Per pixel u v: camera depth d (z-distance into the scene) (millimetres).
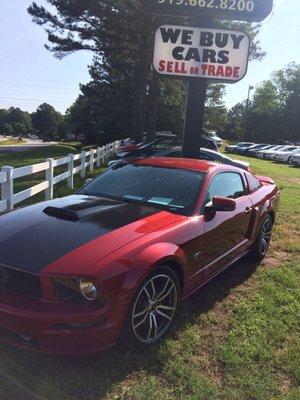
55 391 3111
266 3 8375
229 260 5211
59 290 3219
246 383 3367
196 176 4918
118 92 50438
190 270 4199
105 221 3926
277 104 91000
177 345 3820
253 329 4180
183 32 8672
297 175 22875
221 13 8516
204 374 3457
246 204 5535
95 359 3496
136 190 4820
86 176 14352
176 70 8812
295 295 5086
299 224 8938
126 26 23422
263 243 6309
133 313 3490
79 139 77875
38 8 24188
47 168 8898
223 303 4754
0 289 3375
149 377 3357
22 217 4035
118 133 51219
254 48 23391
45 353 3248
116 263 3371
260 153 41000
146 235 3775
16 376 3246
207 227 4457
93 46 25766
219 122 66938
